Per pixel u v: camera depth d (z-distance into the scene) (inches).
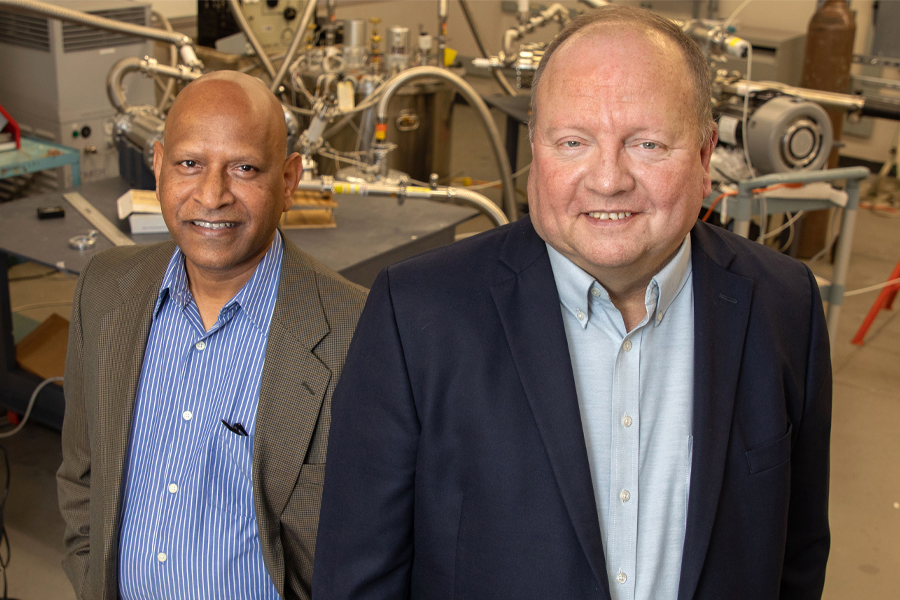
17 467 97.1
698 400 34.9
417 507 36.1
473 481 34.5
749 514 35.5
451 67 177.5
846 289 155.4
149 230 91.5
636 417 34.8
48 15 96.4
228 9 163.3
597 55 30.7
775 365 36.1
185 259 48.8
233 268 47.4
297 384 46.2
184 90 46.1
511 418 34.0
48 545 85.7
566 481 32.9
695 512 33.9
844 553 90.4
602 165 30.5
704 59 32.6
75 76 132.8
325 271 50.5
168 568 46.9
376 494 36.0
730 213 103.3
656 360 35.7
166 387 47.6
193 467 46.6
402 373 35.1
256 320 47.3
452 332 34.8
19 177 134.7
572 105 30.8
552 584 33.4
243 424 46.7
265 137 45.7
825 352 38.8
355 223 98.8
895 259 168.6
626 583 34.4
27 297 136.8
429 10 264.1
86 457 51.6
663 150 31.0
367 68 147.8
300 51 158.9
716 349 35.7
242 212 45.4
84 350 49.6
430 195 99.8
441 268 36.3
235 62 157.5
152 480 47.1
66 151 123.0
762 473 35.5
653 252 32.5
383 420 35.6
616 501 34.4
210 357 47.4
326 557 37.4
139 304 48.4
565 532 33.3
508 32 130.7
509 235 36.9
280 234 49.9
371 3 241.1
